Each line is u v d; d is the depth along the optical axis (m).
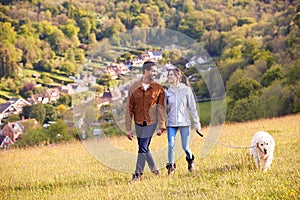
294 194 6.16
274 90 26.45
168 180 7.64
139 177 8.02
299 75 26.78
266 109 25.56
